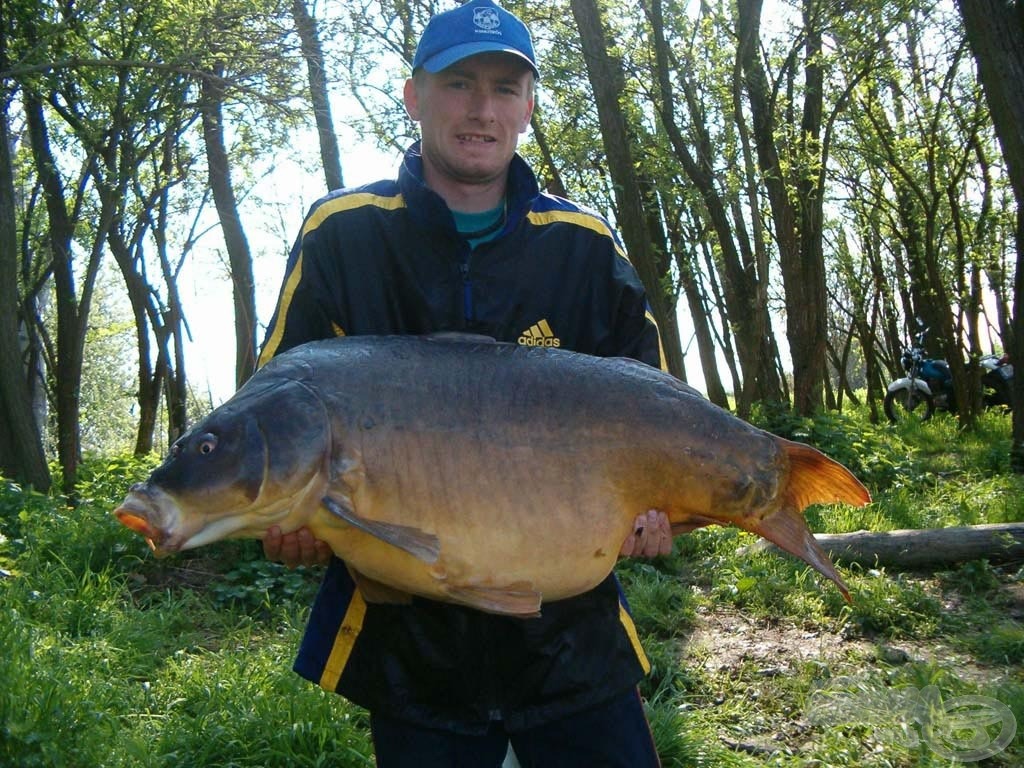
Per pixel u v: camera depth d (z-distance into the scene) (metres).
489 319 2.34
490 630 2.27
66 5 11.02
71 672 3.94
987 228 18.97
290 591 5.94
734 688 4.72
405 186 2.33
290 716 3.86
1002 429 14.91
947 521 7.90
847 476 2.18
